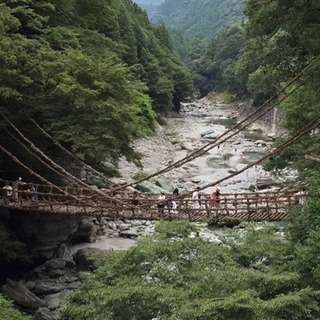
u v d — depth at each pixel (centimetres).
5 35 2233
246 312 1066
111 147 2370
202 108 10319
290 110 2294
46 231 2470
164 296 1124
